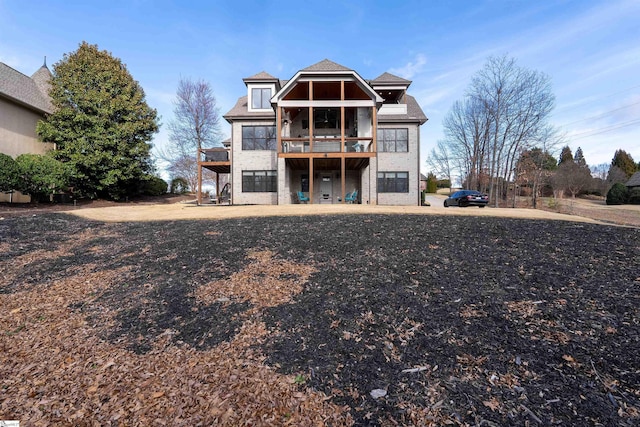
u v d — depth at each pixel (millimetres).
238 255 6207
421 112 20328
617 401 2236
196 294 4500
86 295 4676
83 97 18422
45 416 2322
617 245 6109
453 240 6730
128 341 3404
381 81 18672
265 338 3322
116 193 20641
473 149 35406
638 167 45250
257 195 19062
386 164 19203
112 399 2492
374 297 4109
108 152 18656
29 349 3301
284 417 2236
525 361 2727
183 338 3408
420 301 3938
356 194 18859
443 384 2502
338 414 2248
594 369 2584
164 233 8516
